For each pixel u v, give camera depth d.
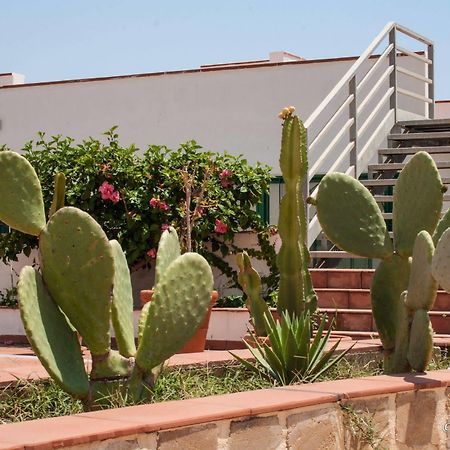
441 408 5.89
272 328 6.48
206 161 12.58
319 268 11.27
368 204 7.27
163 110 16.06
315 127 15.09
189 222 11.19
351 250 7.23
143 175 12.47
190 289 5.77
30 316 5.29
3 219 5.48
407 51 14.15
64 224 5.43
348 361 7.32
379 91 14.85
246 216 12.41
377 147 13.27
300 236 7.88
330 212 7.30
